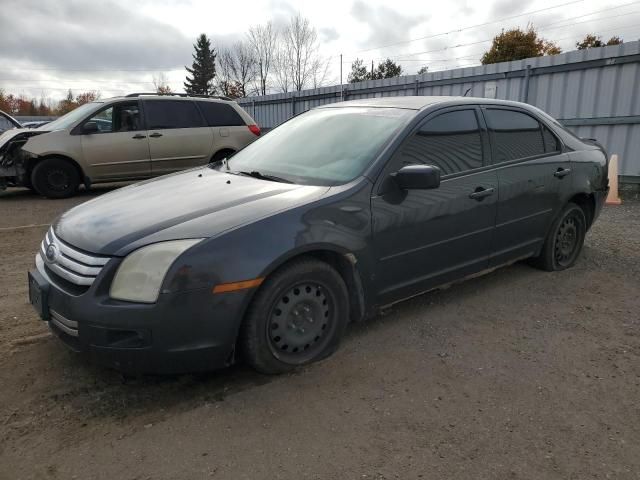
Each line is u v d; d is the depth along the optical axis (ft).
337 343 10.75
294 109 59.52
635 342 11.70
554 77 34.06
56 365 10.43
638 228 22.36
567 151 15.71
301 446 8.14
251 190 10.90
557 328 12.37
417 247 11.68
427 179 10.52
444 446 8.16
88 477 7.46
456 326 12.43
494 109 13.97
